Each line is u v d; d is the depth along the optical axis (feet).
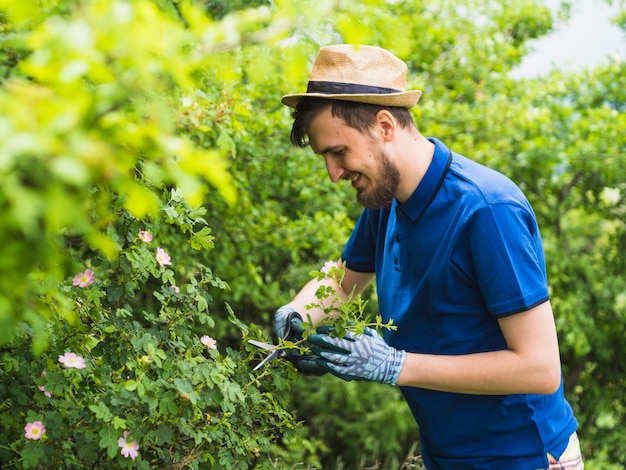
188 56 3.51
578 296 18.37
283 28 3.71
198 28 3.47
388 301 6.25
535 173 18.48
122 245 5.65
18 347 5.40
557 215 19.35
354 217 14.38
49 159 2.52
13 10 3.50
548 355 5.36
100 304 5.67
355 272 7.13
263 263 15.23
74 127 2.61
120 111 3.28
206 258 11.46
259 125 10.32
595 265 20.03
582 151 17.37
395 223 6.09
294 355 5.97
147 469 5.16
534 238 5.74
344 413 18.52
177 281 10.78
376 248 6.73
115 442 4.78
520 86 17.71
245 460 5.88
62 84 2.78
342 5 3.73
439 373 5.54
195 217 5.82
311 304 5.71
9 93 2.95
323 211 13.05
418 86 13.21
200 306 5.84
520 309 5.33
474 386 5.47
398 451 18.94
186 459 5.27
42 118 2.62
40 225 2.93
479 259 5.44
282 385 5.80
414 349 6.03
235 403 5.69
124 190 2.90
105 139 2.85
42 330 4.44
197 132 8.21
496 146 16.16
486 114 15.70
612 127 17.15
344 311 5.52
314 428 18.20
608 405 19.90
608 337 19.49
